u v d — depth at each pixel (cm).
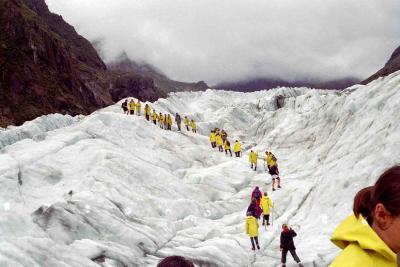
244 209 2131
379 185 133
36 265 858
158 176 2194
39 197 1577
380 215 131
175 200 1927
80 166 2002
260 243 1606
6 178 1443
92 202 1533
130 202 1720
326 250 1387
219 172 2591
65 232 1227
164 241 1478
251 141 4378
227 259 1393
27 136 2655
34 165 1847
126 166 2103
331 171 2002
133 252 1273
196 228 1712
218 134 3338
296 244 1554
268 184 2480
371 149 1809
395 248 129
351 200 1631
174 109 5281
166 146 2991
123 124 2975
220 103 8125
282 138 3547
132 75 17838
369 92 2452
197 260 1319
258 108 6488
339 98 3127
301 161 2814
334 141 2598
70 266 951
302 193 2120
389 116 1905
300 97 5025
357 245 134
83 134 2516
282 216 1933
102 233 1334
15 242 911
